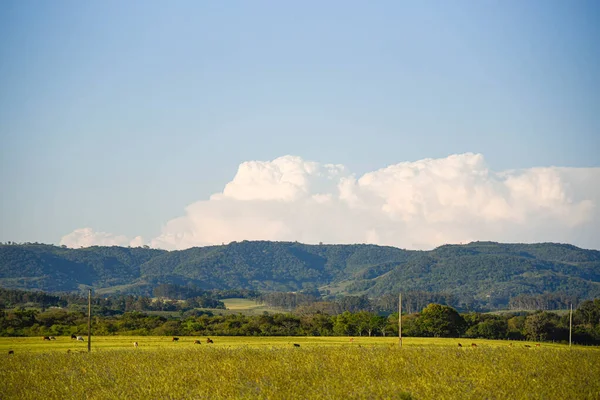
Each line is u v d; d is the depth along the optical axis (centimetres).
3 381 5688
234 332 13012
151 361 6631
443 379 5366
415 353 7031
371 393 4816
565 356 6800
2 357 7100
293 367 6059
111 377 5791
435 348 7762
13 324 12875
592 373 5659
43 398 5062
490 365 6131
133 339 10412
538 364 6206
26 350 8181
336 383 5222
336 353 7050
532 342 11444
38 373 6072
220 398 4769
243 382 5366
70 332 12381
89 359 6869
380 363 6266
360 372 5744
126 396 4984
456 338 12712
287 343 9669
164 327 12862
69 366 6431
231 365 6150
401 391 4803
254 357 6819
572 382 5197
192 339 10569
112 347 8625
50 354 7344
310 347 8069
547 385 5116
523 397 4662
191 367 6178
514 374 5597
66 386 5406
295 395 4797
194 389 5138
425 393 4806
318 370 5878
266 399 4703
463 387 5016
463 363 6250
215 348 8006
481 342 10719
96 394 5112
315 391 4912
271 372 5781
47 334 12256
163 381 5475
